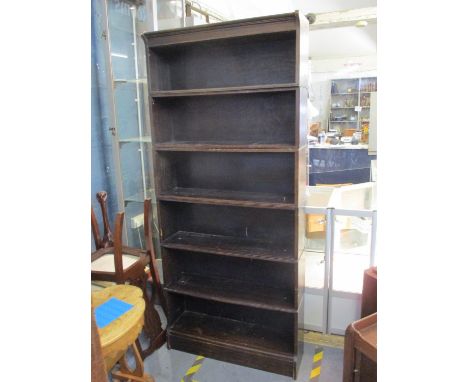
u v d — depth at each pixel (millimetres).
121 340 1239
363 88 7270
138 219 2635
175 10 2496
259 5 3875
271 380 1983
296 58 1627
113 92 2297
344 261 2404
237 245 2088
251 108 2000
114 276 1842
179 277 2346
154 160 2021
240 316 2324
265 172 2062
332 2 3830
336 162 5695
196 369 2078
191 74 2068
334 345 2230
